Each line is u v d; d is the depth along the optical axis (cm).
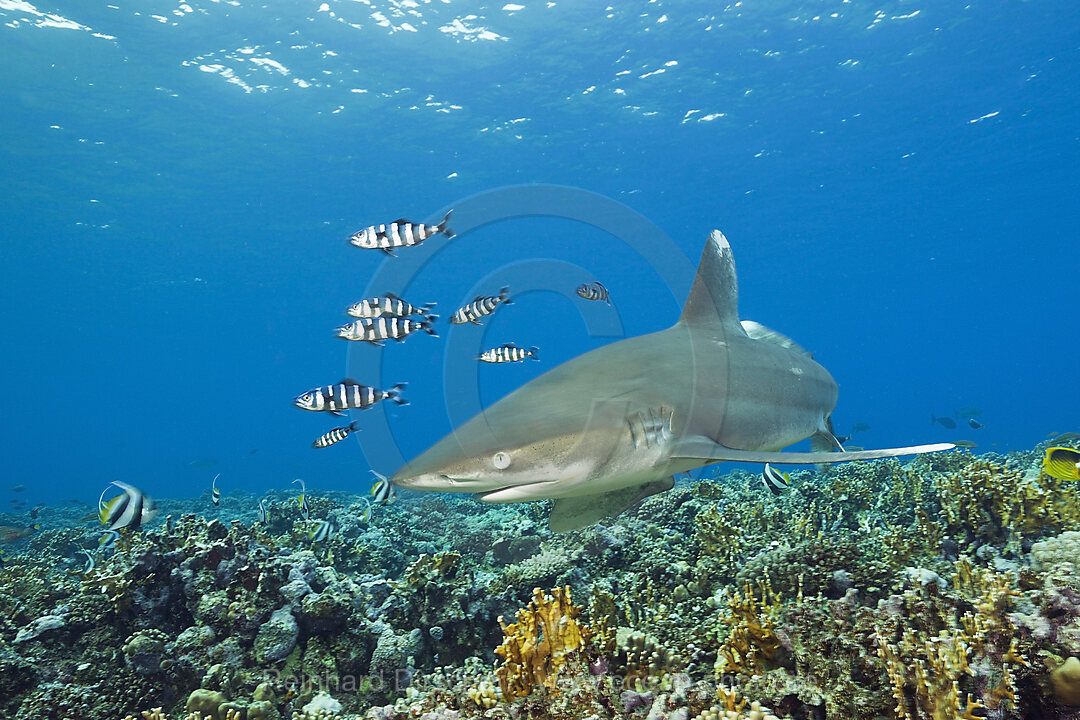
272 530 1307
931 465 1149
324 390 689
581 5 3000
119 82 3531
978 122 4128
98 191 5159
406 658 549
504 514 1335
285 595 571
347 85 3697
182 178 5084
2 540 1120
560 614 324
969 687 286
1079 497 548
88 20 2978
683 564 634
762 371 484
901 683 284
